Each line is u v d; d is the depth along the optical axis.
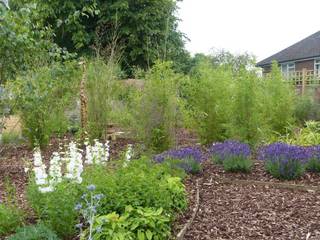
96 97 9.28
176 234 3.89
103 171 4.39
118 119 9.70
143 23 17.39
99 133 9.20
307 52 29.75
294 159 5.87
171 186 4.44
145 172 4.52
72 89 9.41
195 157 6.36
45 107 8.18
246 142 7.77
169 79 8.24
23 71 6.16
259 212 4.60
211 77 8.86
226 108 8.57
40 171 3.79
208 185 5.61
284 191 5.39
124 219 3.50
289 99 9.70
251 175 6.05
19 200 4.57
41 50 6.43
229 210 4.65
